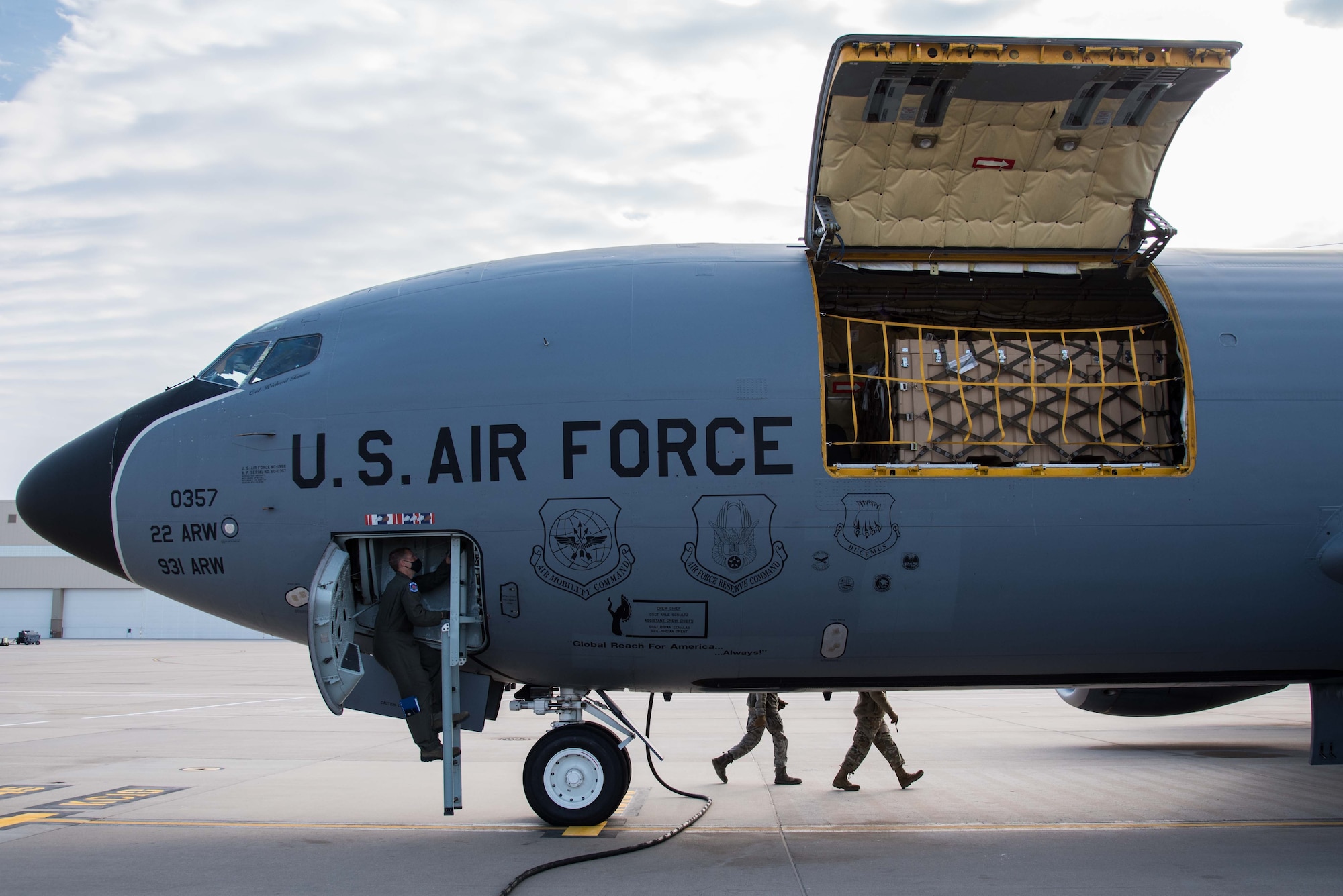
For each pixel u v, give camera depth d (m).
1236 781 9.14
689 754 11.47
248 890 5.41
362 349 7.09
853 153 6.80
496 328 6.93
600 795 6.92
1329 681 7.10
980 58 6.20
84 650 54.34
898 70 6.27
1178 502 6.40
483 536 6.56
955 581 6.38
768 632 6.51
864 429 7.34
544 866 5.75
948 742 12.76
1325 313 6.93
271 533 6.88
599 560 6.46
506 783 9.40
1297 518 6.42
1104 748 11.91
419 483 6.65
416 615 6.46
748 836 6.70
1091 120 6.68
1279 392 6.61
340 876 5.70
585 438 6.53
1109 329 7.23
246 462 6.98
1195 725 14.94
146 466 7.24
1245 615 6.50
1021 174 6.95
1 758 11.60
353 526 6.71
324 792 8.86
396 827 7.16
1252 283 7.13
